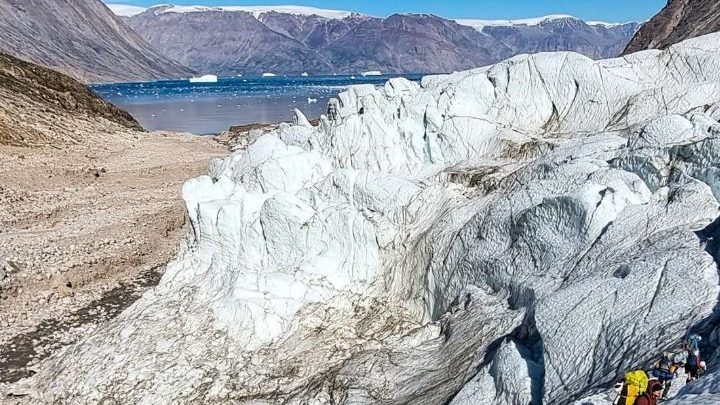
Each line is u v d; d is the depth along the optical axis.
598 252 12.80
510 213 15.77
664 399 8.31
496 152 21.05
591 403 8.70
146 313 21.25
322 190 22.09
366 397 14.30
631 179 14.50
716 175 12.94
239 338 18.56
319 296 19.08
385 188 20.25
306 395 15.52
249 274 20.00
